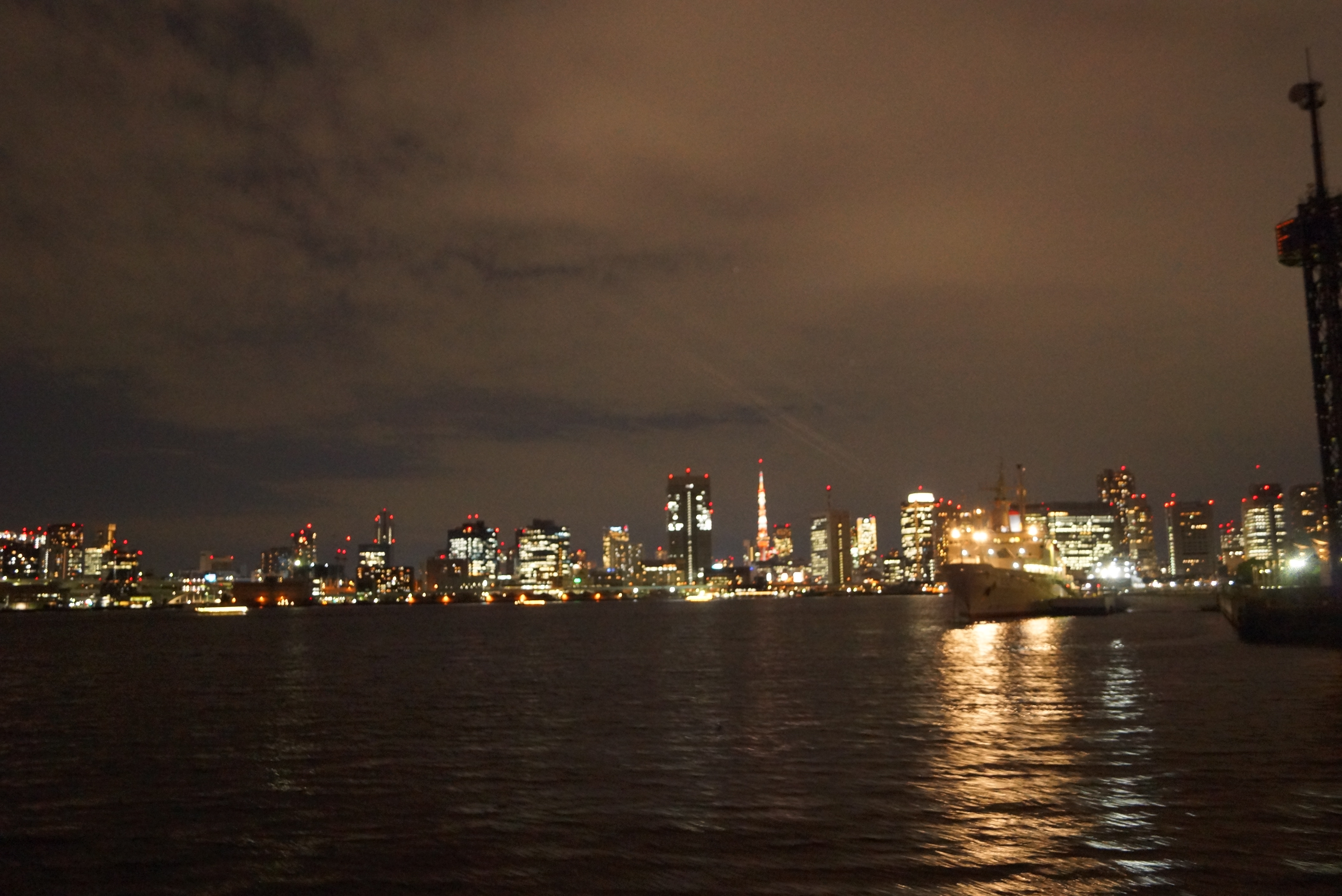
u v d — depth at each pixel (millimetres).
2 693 68625
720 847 25859
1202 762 35000
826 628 169125
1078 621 154750
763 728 46000
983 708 51375
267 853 26297
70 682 77750
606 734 45094
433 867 24781
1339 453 92500
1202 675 63875
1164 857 24203
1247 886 22141
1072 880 22688
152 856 26188
